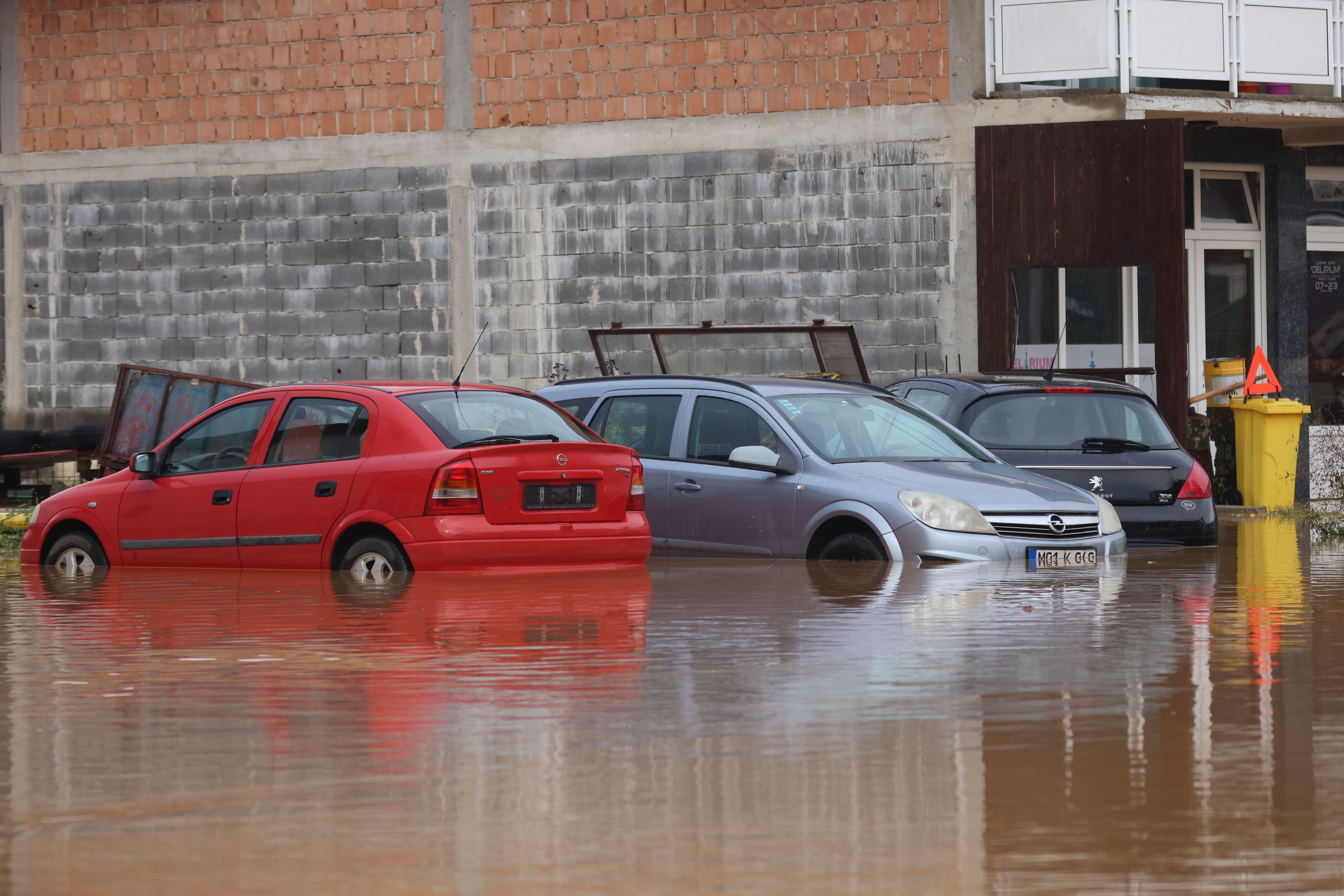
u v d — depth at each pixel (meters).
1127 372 34.59
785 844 6.98
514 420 20.69
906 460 21.66
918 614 15.18
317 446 20.61
